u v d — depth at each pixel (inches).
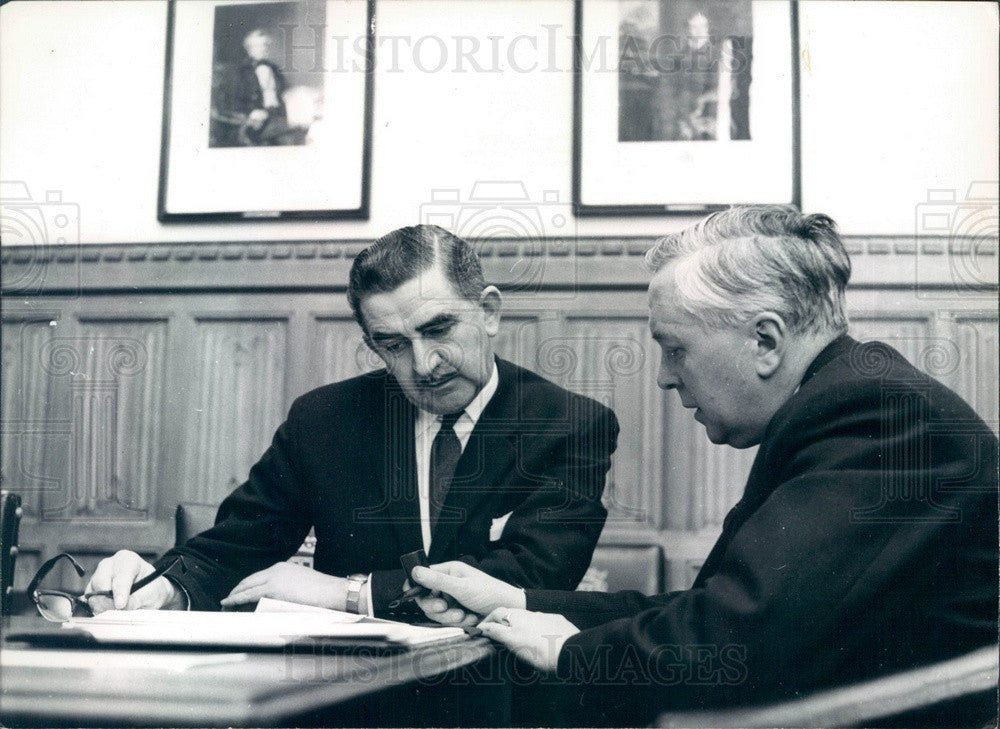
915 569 67.3
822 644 66.2
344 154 113.5
